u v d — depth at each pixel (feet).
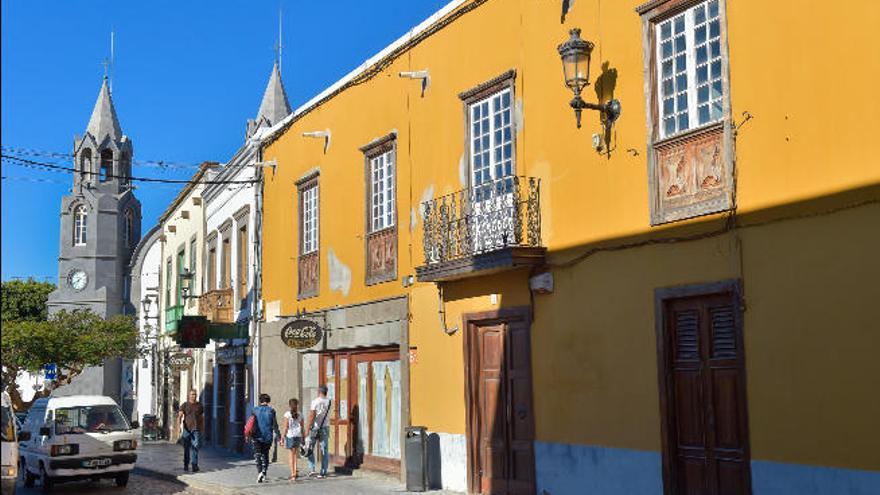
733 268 30.73
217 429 85.76
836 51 27.89
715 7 32.30
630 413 34.65
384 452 53.36
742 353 30.25
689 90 33.17
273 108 135.64
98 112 238.07
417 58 50.14
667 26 34.40
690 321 32.91
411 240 49.88
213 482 55.36
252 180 73.26
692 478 32.37
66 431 58.34
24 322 137.59
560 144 39.04
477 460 43.96
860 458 26.35
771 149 29.71
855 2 27.40
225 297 79.92
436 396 47.11
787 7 29.45
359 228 55.98
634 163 35.12
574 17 38.65
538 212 39.99
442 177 47.29
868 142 26.81
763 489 29.17
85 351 134.51
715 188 31.65
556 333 38.70
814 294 28.04
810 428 27.86
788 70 29.30
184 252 104.78
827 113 28.04
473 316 44.21
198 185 95.20
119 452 58.49
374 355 54.80
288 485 51.67
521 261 38.93
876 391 26.08
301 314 63.36
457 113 46.26
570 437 37.60
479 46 44.86
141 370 152.15
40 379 195.21
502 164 42.98
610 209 36.11
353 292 56.39
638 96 35.06
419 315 48.91
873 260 26.45
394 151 52.01
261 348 71.46
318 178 62.23
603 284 36.27
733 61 31.12
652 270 34.01
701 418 32.22
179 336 79.36
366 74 55.42
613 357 35.58
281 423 66.69
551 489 38.42
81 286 226.58
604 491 35.63
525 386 41.04
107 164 236.43
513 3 42.60
